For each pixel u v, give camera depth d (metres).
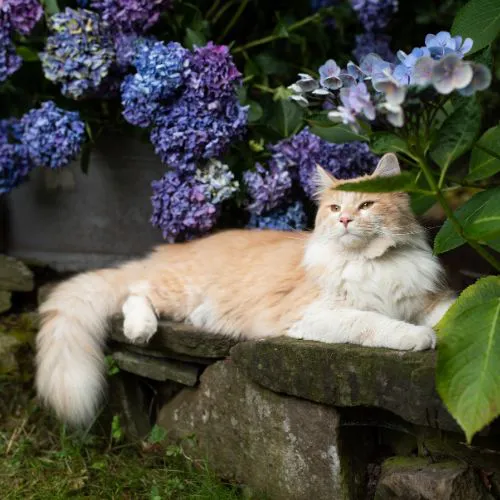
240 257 2.56
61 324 2.54
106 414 2.58
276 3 2.95
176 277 2.58
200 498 2.35
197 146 2.62
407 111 2.09
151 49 2.63
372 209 2.35
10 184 2.71
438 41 2.15
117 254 2.83
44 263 2.83
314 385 2.26
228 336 2.44
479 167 2.21
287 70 2.88
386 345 2.25
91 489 2.42
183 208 2.63
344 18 2.89
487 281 2.14
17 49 2.75
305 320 2.35
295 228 2.72
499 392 2.03
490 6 2.28
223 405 2.42
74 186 2.82
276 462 2.33
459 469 2.19
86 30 2.65
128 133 2.78
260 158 2.74
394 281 2.35
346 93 2.10
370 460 2.30
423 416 2.16
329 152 2.66
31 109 2.73
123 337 2.54
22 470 2.46
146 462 2.49
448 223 2.20
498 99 2.72
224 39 2.96
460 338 2.07
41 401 2.60
